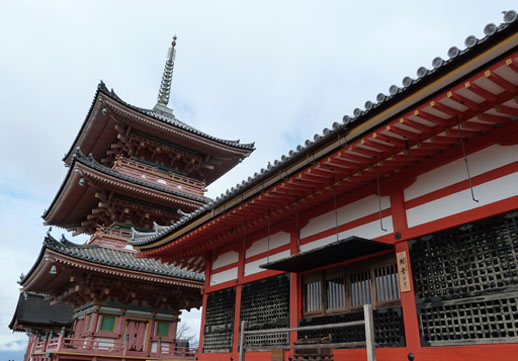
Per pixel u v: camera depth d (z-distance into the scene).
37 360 22.88
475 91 5.65
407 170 8.15
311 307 9.72
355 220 9.09
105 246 24.00
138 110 26.08
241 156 31.50
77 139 29.58
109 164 31.48
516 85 5.63
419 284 7.32
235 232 12.38
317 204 10.20
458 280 6.77
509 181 6.45
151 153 29.09
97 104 25.50
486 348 6.07
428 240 7.42
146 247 15.45
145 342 21.84
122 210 25.66
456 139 7.09
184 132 28.25
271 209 10.68
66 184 24.83
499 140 6.72
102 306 21.22
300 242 10.51
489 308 6.24
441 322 6.82
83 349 19.53
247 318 11.67
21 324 30.05
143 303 22.58
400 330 7.40
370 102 6.59
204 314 13.88
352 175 8.40
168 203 26.33
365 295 8.45
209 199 27.42
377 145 7.22
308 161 8.06
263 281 11.50
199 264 16.36
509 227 6.35
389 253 8.22
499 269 6.32
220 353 12.22
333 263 9.23
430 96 5.97
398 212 8.07
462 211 6.98
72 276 20.11
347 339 8.45
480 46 5.17
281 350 8.05
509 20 4.78
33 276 22.62
